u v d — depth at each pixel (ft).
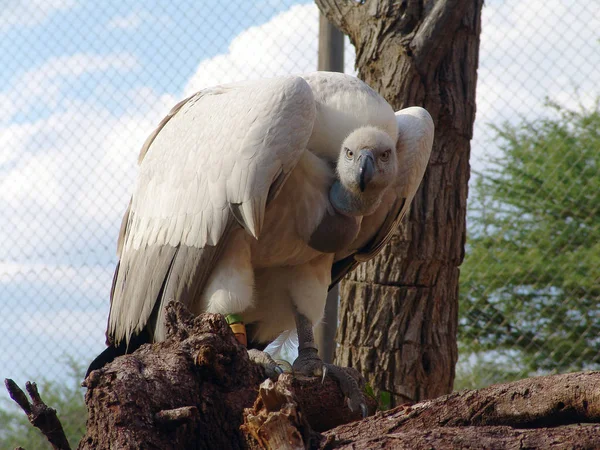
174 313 15.61
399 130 21.34
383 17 25.41
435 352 24.84
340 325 25.80
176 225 19.86
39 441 35.94
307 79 20.74
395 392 24.44
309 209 19.95
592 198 37.29
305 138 18.90
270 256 20.66
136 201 21.59
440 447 12.28
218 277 19.62
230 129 19.19
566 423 13.20
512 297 36.11
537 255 36.47
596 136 40.98
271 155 18.61
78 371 35.09
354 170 19.24
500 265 36.65
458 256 25.48
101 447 13.20
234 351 15.15
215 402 14.55
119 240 23.26
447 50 25.07
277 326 22.24
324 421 18.10
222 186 19.03
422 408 13.97
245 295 19.60
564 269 35.60
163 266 20.13
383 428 13.85
